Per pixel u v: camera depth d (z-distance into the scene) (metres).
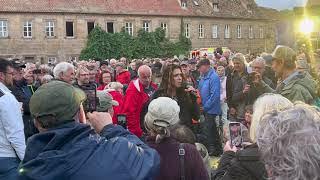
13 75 7.69
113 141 2.79
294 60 6.19
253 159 3.16
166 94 7.25
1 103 5.84
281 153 1.94
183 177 4.02
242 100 8.74
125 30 54.25
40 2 49.75
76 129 2.72
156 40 55.72
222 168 3.80
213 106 10.50
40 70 12.31
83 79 8.09
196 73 14.23
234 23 66.25
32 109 2.77
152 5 57.47
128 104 7.51
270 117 2.10
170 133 4.24
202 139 9.01
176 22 58.91
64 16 50.53
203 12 62.22
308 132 1.93
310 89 6.05
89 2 52.81
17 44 48.00
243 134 3.95
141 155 2.78
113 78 15.34
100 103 5.07
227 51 18.69
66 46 50.72
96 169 2.62
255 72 8.02
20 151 5.88
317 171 1.86
